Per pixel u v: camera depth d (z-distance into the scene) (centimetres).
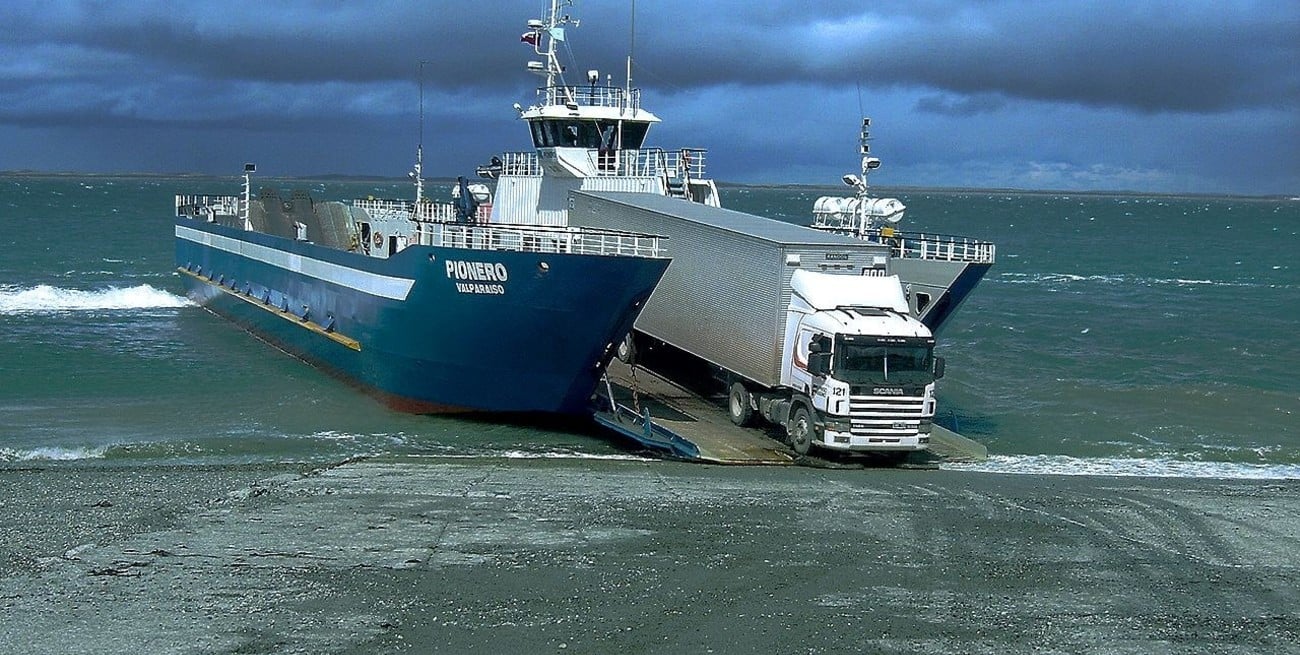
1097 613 1653
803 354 2498
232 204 5584
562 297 2736
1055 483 2475
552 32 3681
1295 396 3672
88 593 1666
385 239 3256
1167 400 3606
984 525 2084
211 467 2558
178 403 3291
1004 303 6850
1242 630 1603
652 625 1571
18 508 2131
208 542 1914
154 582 1716
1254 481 2578
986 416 3359
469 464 2581
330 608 1619
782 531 2020
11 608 1605
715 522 2069
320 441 2878
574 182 3588
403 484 2345
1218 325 5834
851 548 1928
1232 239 15012
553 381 2912
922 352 2445
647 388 3164
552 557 1855
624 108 3697
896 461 2650
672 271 2952
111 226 12100
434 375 3048
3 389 3441
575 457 2686
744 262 2681
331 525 2022
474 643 1502
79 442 2811
